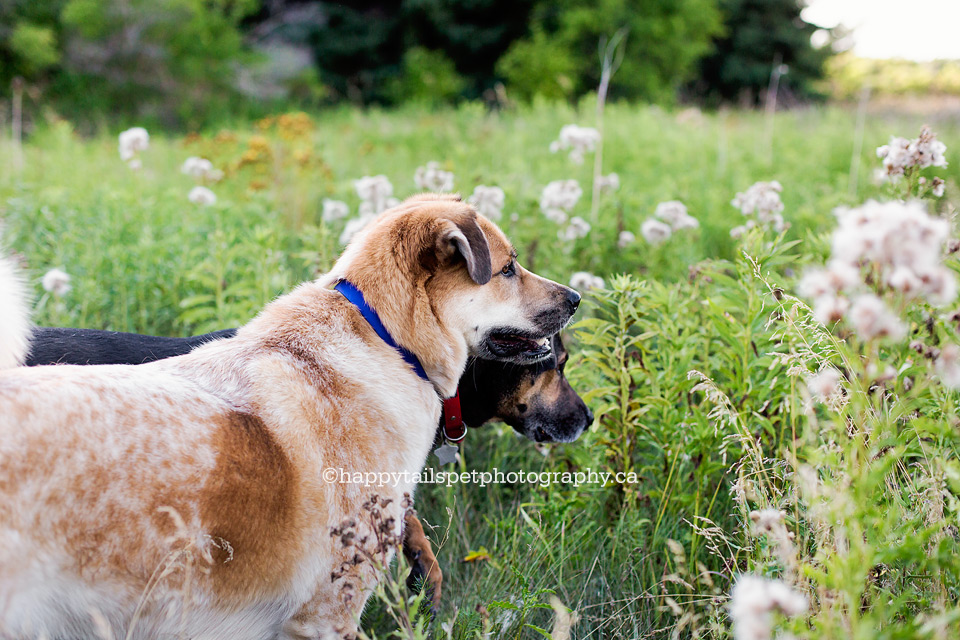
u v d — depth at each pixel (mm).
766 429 3213
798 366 2498
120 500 2051
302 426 2402
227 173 8336
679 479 3463
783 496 2742
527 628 3033
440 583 3361
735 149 10789
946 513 2389
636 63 23062
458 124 15594
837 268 1661
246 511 2244
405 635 2219
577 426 3789
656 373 3529
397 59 26391
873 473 1932
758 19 29438
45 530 1962
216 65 20500
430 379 2859
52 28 19141
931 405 2633
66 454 1993
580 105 16859
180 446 2160
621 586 3219
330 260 4520
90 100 18500
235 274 4855
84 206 6574
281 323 2643
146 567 2107
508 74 22656
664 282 5434
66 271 5055
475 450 4258
